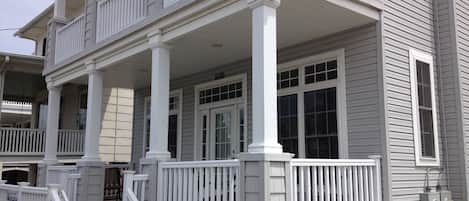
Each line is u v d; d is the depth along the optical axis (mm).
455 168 6645
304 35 6531
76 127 13172
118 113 12773
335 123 6297
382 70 5844
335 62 6449
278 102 7223
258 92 4707
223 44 6922
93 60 8180
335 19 5852
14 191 6887
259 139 4637
